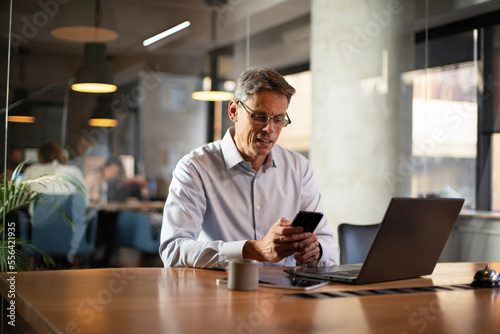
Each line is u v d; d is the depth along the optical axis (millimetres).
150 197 3908
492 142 4883
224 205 1893
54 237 3580
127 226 3816
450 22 4777
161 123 3945
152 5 3922
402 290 1303
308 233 1434
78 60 3691
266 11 4336
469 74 4895
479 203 4910
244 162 1865
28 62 3555
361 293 1245
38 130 3566
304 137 5203
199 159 1878
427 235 1451
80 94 3695
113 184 3789
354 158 4195
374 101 4207
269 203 1940
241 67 4234
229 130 1960
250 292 1221
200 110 4082
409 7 4312
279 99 1748
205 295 1175
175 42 3996
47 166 3576
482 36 4879
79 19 3697
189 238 1724
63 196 3611
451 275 1603
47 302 1077
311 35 4395
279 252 1446
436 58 4742
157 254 3916
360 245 2211
